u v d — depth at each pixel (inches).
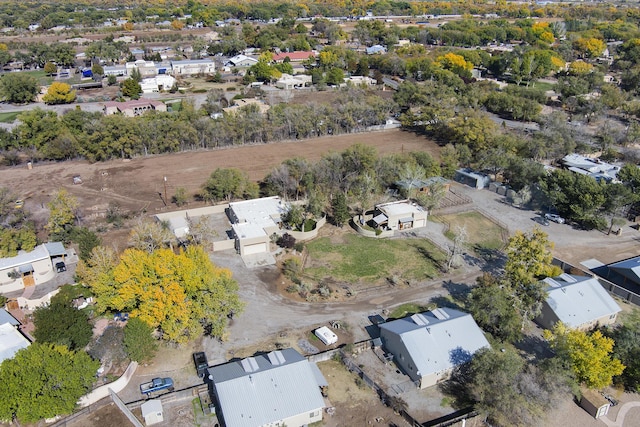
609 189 3590.1
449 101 6043.3
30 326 2568.9
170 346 2409.0
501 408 1918.1
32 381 1868.8
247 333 2522.1
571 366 2137.1
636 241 3474.4
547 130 5260.8
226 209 3907.5
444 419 2023.9
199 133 5310.0
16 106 6766.7
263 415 1915.6
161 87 7819.9
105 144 4872.0
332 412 2053.4
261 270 3100.4
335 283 2979.8
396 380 2233.0
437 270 3120.1
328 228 3656.5
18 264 2878.9
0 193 3698.3
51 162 4943.4
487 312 2453.2
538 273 2731.3
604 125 5600.4
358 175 4121.6
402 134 5880.9
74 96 6963.6
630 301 2842.0
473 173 4490.7
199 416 2017.7
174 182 4446.4
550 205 3907.5
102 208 3924.7
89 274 2637.8
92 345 2375.7
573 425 2015.3
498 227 3688.5
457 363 2210.9
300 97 7185.0
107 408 2059.5
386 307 2746.1
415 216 3627.0
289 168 4084.6
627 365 2224.4
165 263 2354.8
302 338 2492.6
